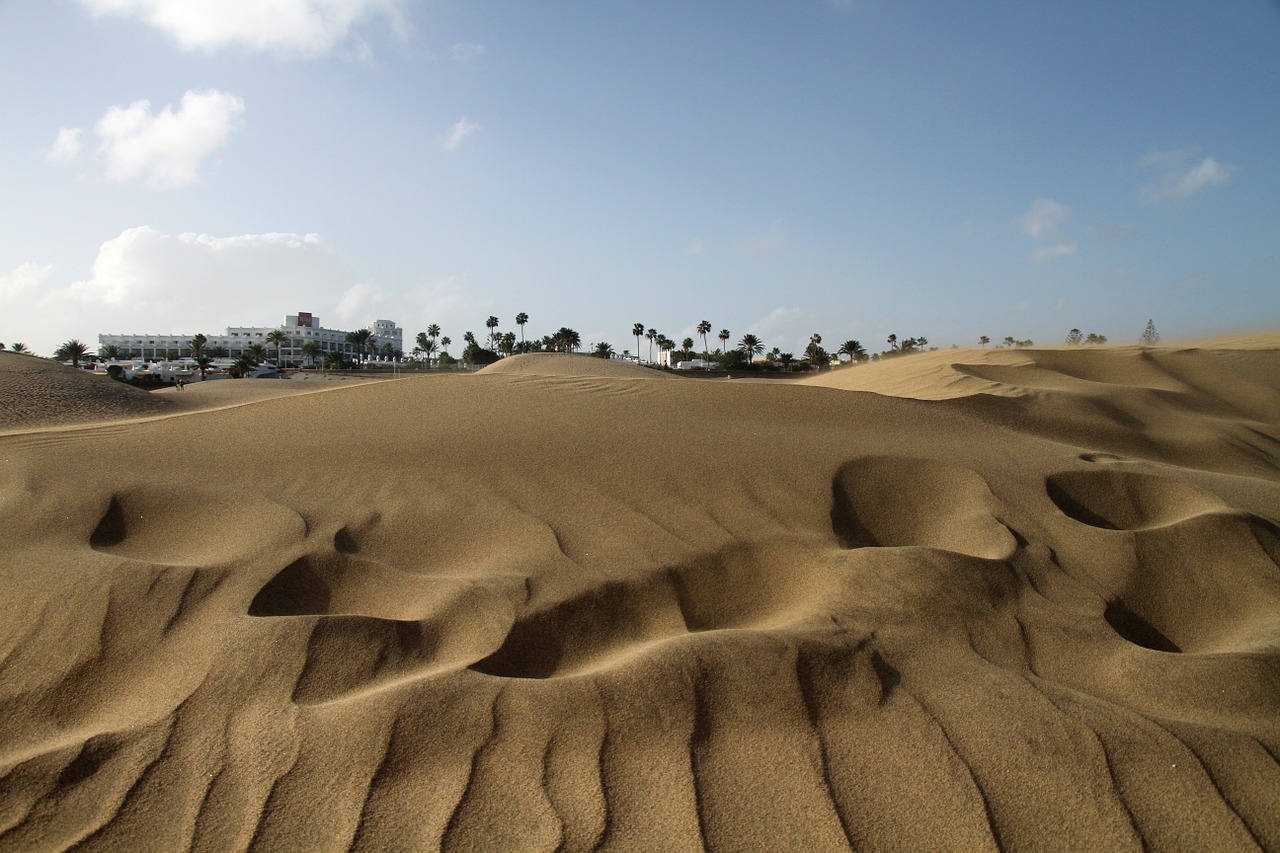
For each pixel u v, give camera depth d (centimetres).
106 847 298
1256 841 302
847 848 296
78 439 768
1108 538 587
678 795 320
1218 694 399
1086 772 332
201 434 792
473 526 591
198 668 399
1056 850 297
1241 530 581
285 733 352
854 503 666
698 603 510
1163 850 298
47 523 558
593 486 655
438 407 901
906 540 634
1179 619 517
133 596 458
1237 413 1451
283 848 295
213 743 350
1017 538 580
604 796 319
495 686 378
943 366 1670
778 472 688
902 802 318
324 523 578
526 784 325
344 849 293
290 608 479
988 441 859
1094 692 410
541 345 9494
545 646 449
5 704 384
